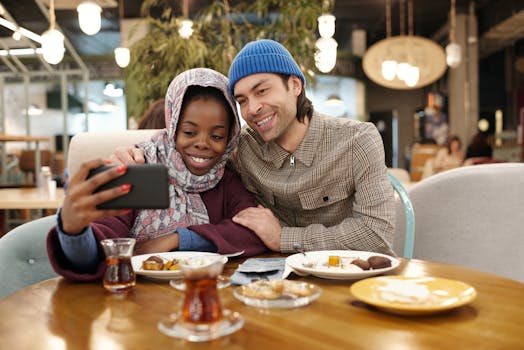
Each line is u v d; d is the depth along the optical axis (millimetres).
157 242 1362
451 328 792
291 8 3697
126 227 1407
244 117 1523
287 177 1619
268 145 1623
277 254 1430
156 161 1522
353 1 10102
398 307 819
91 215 979
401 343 733
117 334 779
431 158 7691
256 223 1433
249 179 1713
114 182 959
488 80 14031
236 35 4059
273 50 1494
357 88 13047
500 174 1987
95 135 2158
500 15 9812
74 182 991
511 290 1002
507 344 728
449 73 11805
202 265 795
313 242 1417
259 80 1462
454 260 2076
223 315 819
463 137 11297
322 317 849
